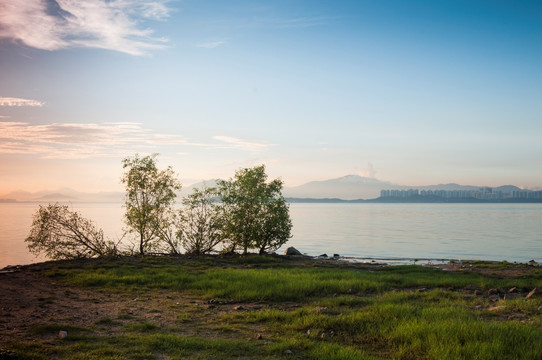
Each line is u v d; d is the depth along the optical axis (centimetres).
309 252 4088
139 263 2314
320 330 1038
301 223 9456
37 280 1753
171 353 845
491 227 7819
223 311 1273
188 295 1516
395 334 979
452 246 4588
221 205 2891
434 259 3359
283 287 1571
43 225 2434
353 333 1030
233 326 1083
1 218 11325
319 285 1644
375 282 1752
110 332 998
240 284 1644
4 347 821
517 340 901
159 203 2698
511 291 1605
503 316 1162
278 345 900
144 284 1712
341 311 1230
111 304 1334
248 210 2897
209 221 2852
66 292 1497
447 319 1071
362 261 3206
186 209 2833
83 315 1169
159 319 1152
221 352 859
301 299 1449
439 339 923
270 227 2911
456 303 1334
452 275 2119
